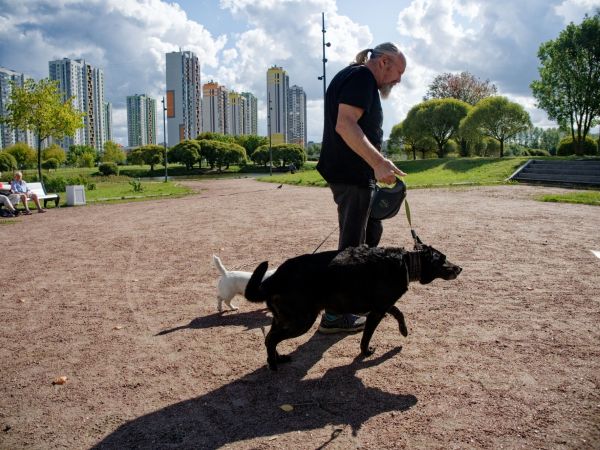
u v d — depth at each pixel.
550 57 38.03
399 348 4.20
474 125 41.09
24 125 28.27
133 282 6.70
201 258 8.12
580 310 4.99
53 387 3.63
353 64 4.39
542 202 15.18
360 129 3.95
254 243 9.30
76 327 4.92
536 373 3.64
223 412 3.23
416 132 52.34
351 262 3.74
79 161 110.00
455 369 3.75
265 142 105.19
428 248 4.14
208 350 4.29
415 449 2.75
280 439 2.89
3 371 3.93
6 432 3.05
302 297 3.63
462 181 24.52
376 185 4.48
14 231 12.05
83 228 12.31
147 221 13.43
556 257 7.34
